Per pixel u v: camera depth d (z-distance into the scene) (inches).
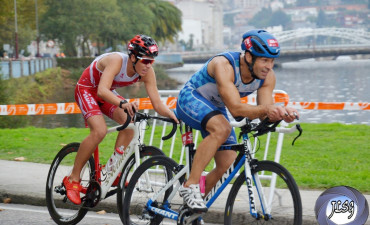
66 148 274.5
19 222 276.8
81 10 3326.8
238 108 206.8
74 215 269.3
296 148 458.3
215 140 212.5
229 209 219.8
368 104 449.7
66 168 273.0
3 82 1026.7
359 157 419.5
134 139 250.4
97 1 3339.1
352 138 507.8
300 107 461.7
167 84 3304.6
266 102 219.3
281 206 206.2
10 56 3029.0
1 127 895.7
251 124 208.4
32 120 1080.2
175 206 234.4
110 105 265.0
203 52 6023.6
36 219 283.1
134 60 247.6
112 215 289.4
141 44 244.8
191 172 216.7
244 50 209.9
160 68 3496.6
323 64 7386.8
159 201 237.9
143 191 243.6
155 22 4347.9
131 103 240.4
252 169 213.0
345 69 5270.7
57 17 3331.7
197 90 223.6
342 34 7431.1
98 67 254.4
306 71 5029.5
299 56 6387.8
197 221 226.2
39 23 3341.5
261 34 204.7
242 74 213.3
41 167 397.4
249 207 215.5
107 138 537.0
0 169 388.8
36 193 313.1
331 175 354.9
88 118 257.4
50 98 1856.5
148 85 257.4
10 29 2881.4
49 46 2930.6
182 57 5949.8
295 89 2588.6
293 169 375.9
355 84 2940.5
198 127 222.1
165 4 4539.9
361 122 1058.1
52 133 591.5
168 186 234.5
